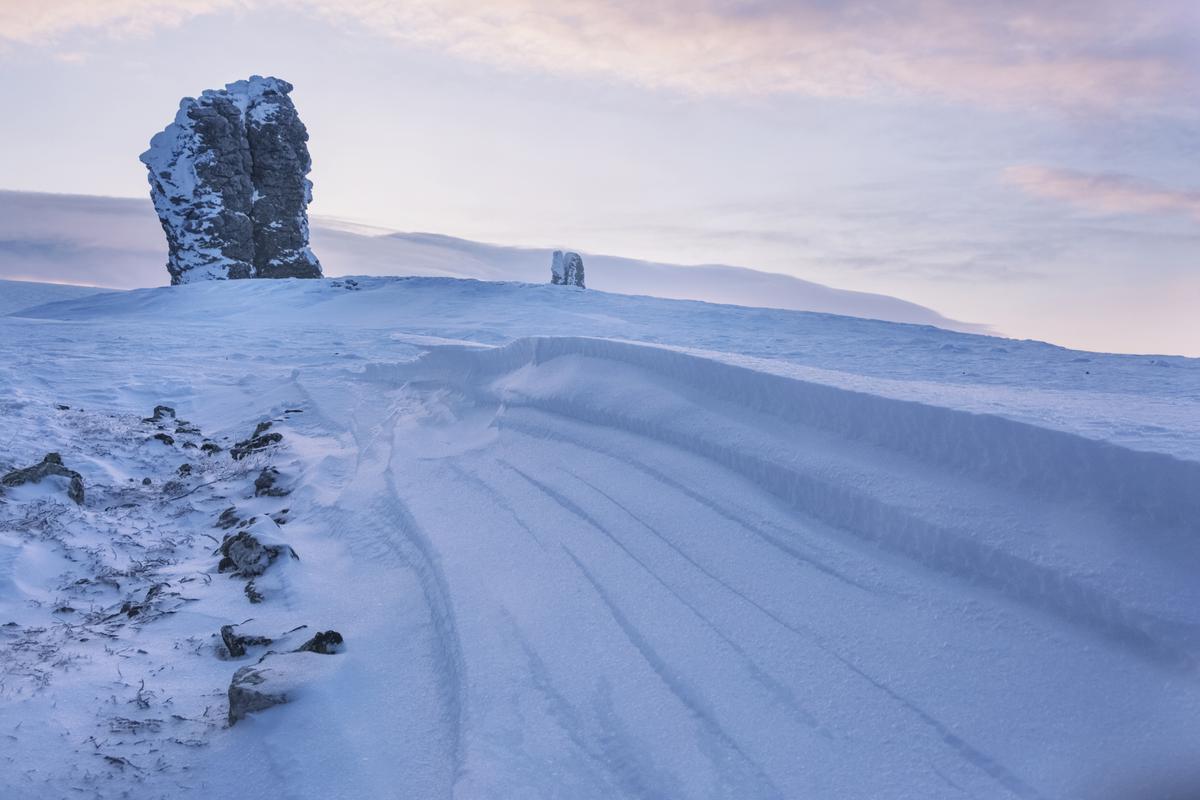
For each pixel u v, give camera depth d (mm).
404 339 22516
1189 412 3809
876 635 3053
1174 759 2168
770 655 3166
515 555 4738
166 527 7246
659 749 2887
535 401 7051
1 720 3564
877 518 3574
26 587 5473
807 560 3627
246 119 58156
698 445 4926
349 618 4781
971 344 21094
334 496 7414
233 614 5094
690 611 3605
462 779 2918
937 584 3160
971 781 2379
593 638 3656
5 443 9180
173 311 39250
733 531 4055
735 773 2686
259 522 6211
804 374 4875
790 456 4230
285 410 12016
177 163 55750
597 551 4398
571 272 57250
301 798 3051
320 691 3695
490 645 3824
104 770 3299
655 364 6145
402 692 3795
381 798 3029
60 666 4227
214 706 3887
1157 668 2443
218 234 55938
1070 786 2242
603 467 5371
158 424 11477
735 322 28938
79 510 7145
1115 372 14844
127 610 5215
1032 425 3281
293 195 59719
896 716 2686
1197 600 2492
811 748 2682
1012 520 3129
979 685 2670
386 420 9734
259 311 38250
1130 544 2779
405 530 5887
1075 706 2459
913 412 3826
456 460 6922
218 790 3184
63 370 15219
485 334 25000
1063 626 2734
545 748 3035
